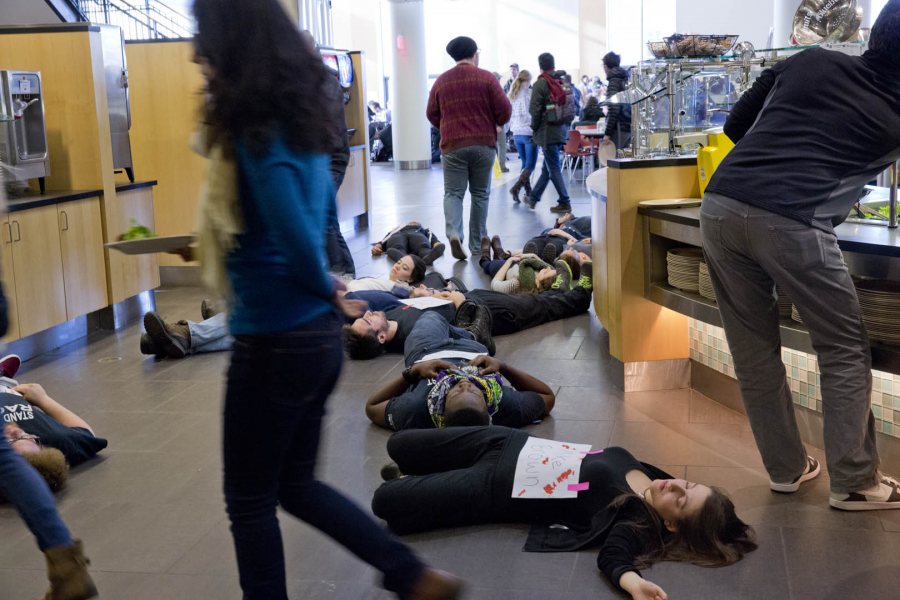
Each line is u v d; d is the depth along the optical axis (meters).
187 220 7.68
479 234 8.39
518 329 5.62
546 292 6.01
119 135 6.48
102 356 5.46
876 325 3.07
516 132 12.03
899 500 3.01
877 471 3.03
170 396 4.59
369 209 10.37
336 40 25.58
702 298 3.95
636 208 4.26
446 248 8.69
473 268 7.65
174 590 2.68
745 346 3.11
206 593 2.65
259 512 2.04
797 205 2.84
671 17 23.34
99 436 4.03
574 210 11.08
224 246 1.94
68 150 6.08
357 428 3.98
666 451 3.61
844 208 2.91
